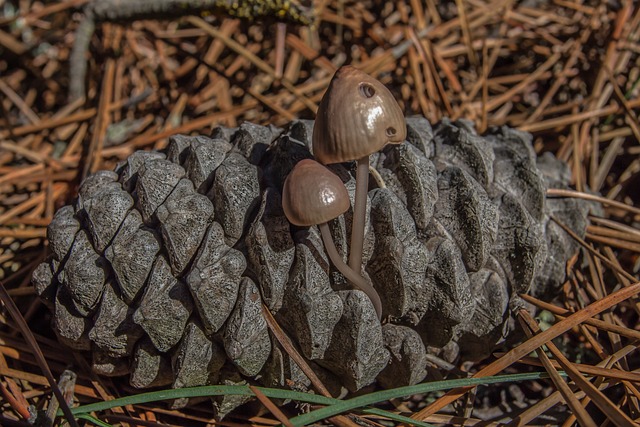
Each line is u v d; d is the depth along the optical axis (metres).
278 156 0.31
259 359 0.31
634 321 0.34
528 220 0.31
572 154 0.37
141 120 0.40
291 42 0.41
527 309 0.32
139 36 0.42
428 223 0.31
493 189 0.32
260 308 0.30
